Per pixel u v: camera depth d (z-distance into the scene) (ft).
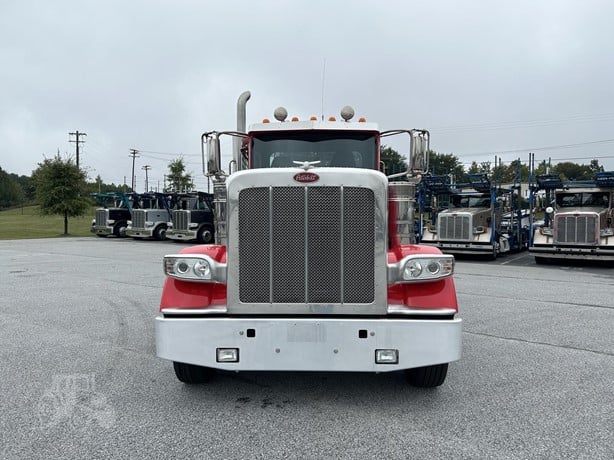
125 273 43.57
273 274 13.00
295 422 12.58
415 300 13.16
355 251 12.93
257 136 19.97
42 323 23.91
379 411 13.24
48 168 108.27
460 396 14.30
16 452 11.04
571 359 17.87
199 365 13.15
